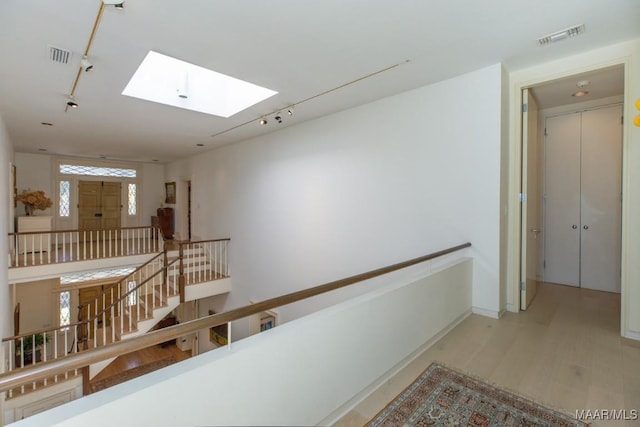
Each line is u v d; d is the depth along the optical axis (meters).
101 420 1.02
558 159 4.43
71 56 2.75
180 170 9.33
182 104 4.18
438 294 2.72
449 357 2.40
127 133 5.72
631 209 2.63
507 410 1.80
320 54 2.79
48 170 8.25
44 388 4.30
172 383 1.17
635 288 2.62
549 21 2.32
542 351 2.47
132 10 2.12
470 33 2.48
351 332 1.86
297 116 4.71
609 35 2.52
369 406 1.87
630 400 1.86
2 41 2.49
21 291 6.73
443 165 3.44
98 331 5.68
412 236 3.71
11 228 5.82
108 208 9.30
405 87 3.60
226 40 2.54
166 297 5.91
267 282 5.93
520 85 3.22
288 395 1.53
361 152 4.21
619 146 3.98
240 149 6.65
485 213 3.16
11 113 4.37
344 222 4.46
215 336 7.36
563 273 4.43
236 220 6.83
